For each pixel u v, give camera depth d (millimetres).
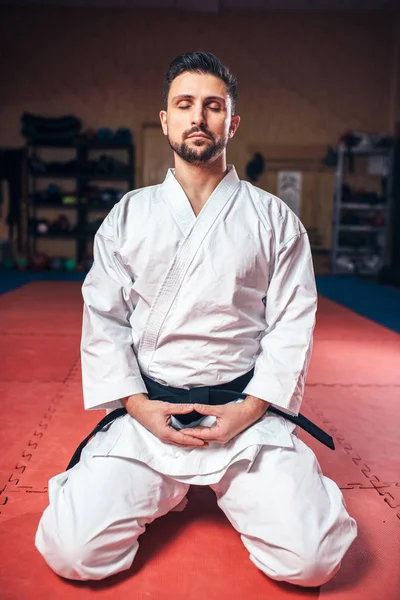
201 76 1308
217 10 9484
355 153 9609
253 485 1303
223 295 1323
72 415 2406
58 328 4352
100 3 9422
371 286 8219
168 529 1533
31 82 9695
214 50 9711
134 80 9734
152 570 1348
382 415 2508
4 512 1583
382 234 9961
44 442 2098
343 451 2090
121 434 1366
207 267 1317
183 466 1323
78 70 9695
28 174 9758
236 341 1378
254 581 1316
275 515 1253
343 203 9562
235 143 9930
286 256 1412
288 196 9984
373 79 9820
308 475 1315
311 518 1241
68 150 9859
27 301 5812
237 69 9758
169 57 9695
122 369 1376
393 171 9438
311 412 2527
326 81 9820
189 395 1377
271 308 1441
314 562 1214
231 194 1382
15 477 1801
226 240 1332
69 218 10008
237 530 1394
